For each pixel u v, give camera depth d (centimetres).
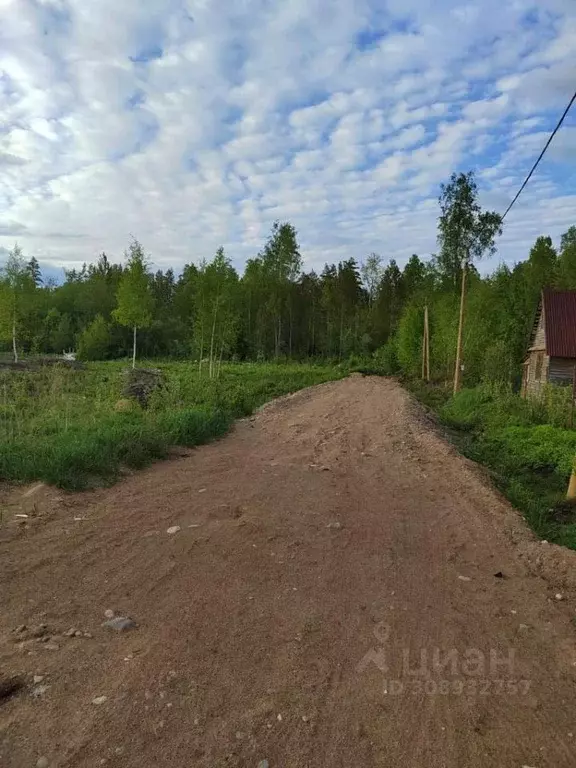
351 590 470
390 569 521
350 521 663
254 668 343
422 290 4509
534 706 322
